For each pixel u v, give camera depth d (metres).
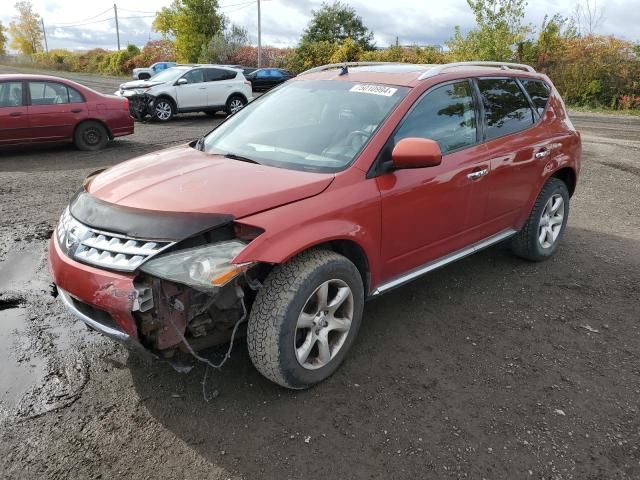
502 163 4.01
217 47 41.03
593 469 2.44
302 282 2.69
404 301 4.08
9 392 2.89
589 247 5.37
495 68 4.35
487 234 4.16
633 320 3.86
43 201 6.67
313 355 3.04
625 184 8.20
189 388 2.96
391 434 2.64
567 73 23.00
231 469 2.42
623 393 3.01
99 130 10.44
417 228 3.43
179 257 2.44
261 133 3.65
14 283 4.29
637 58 22.48
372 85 3.67
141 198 2.74
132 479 2.35
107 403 2.83
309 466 2.44
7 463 2.41
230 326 2.82
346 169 3.07
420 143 2.98
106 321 2.62
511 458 2.50
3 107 9.41
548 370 3.22
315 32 45.41
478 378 3.12
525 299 4.16
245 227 2.59
